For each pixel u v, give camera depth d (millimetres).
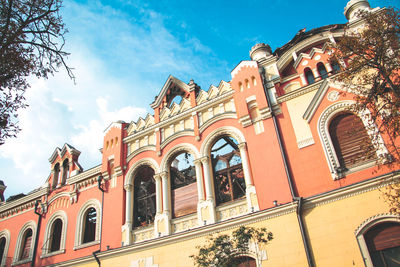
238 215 17766
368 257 13883
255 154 18516
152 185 24031
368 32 13617
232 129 20031
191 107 22516
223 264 13242
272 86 19891
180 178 22922
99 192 24328
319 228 15328
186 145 21344
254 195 17625
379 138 15531
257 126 19219
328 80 18109
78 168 26891
